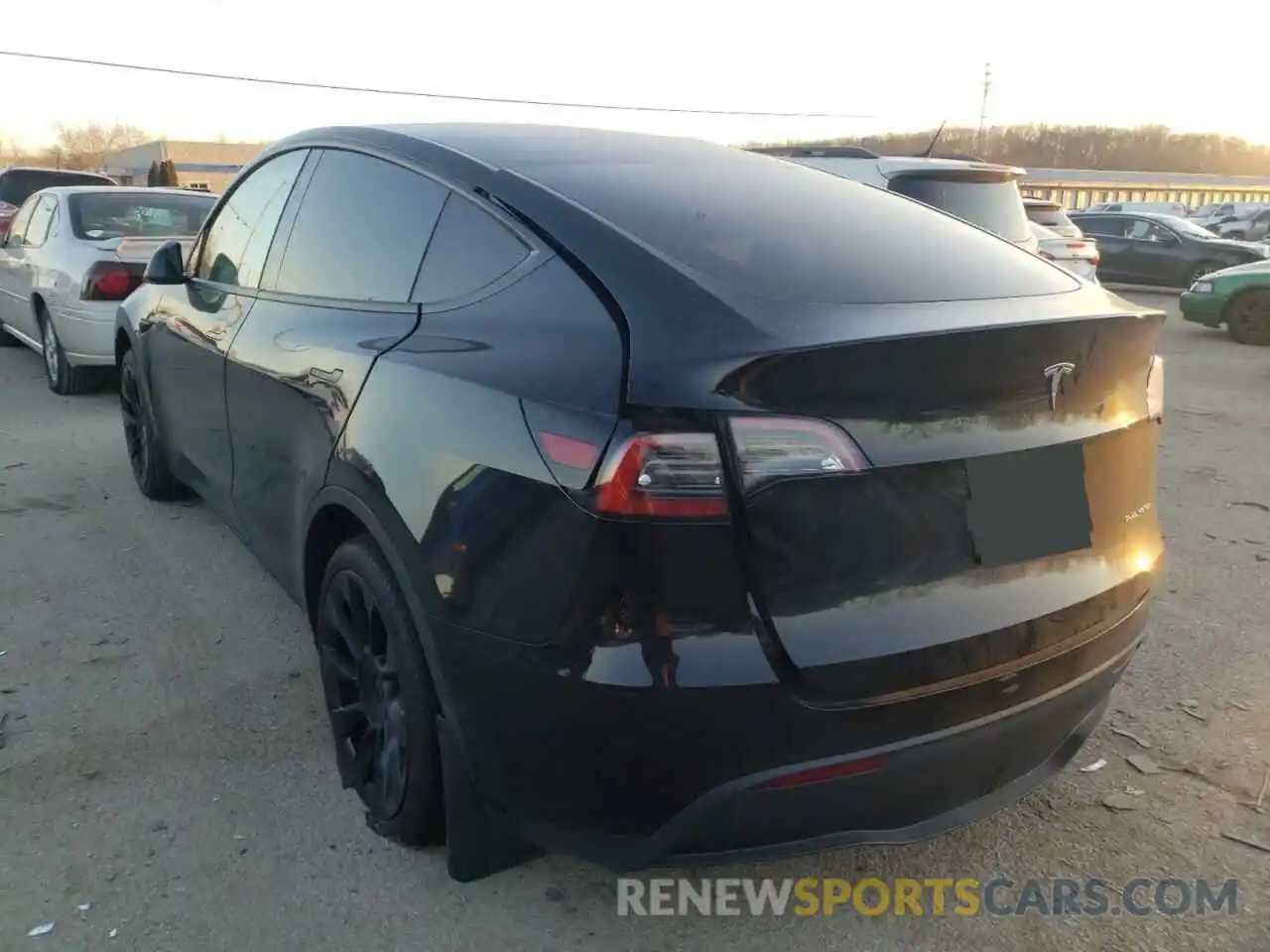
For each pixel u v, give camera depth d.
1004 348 2.20
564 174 2.83
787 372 2.00
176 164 60.19
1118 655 2.56
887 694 2.11
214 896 2.59
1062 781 3.13
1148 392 2.68
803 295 2.29
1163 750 3.29
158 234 8.12
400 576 2.44
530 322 2.37
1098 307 2.57
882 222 2.93
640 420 2.01
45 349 8.30
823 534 2.07
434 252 2.81
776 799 2.10
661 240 2.45
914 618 2.16
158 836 2.80
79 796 2.96
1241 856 2.81
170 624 4.08
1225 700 3.59
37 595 4.32
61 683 3.60
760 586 2.03
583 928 2.53
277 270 3.61
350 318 2.97
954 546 2.23
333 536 3.02
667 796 2.08
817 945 2.50
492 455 2.22
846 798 2.15
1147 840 2.87
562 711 2.09
